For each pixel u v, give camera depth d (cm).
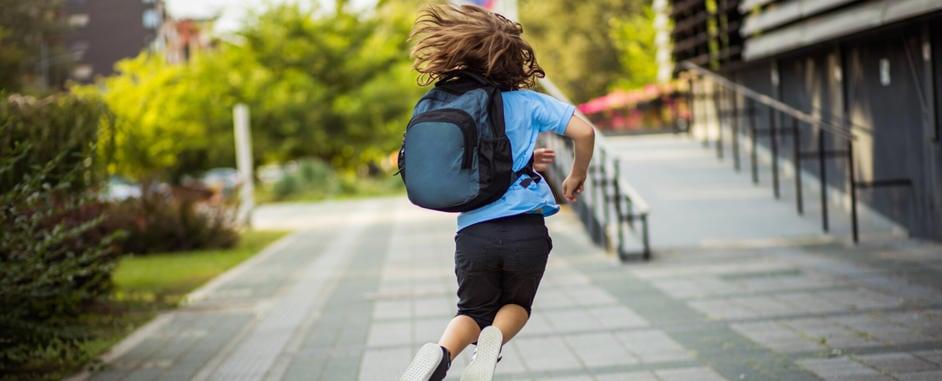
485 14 342
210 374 563
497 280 338
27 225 545
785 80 1352
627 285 833
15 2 1574
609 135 1798
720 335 598
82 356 617
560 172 1352
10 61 1521
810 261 891
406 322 719
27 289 530
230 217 1541
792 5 1214
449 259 1154
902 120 1012
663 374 508
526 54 341
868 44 1084
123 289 991
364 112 3694
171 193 1548
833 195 1200
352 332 687
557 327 659
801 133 1298
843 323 607
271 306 840
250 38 3675
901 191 1026
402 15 4050
